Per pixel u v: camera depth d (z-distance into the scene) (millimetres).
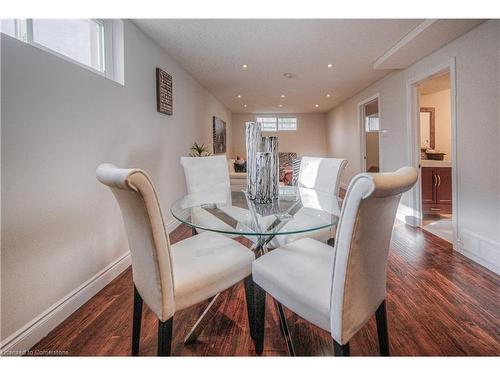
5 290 1353
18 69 1427
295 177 3117
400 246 2879
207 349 1419
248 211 1854
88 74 1979
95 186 2039
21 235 1438
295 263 1314
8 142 1377
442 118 4758
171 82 3486
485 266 2361
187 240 1662
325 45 3186
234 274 1366
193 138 4586
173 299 1112
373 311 1098
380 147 4594
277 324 1627
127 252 2459
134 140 2650
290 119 9039
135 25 2674
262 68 4059
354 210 857
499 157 2242
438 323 1598
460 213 2668
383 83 4492
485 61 2350
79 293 1828
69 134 1789
